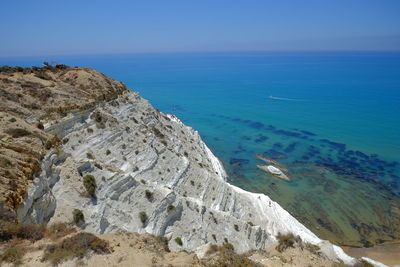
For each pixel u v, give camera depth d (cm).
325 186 5819
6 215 1792
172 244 2766
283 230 4094
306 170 6531
